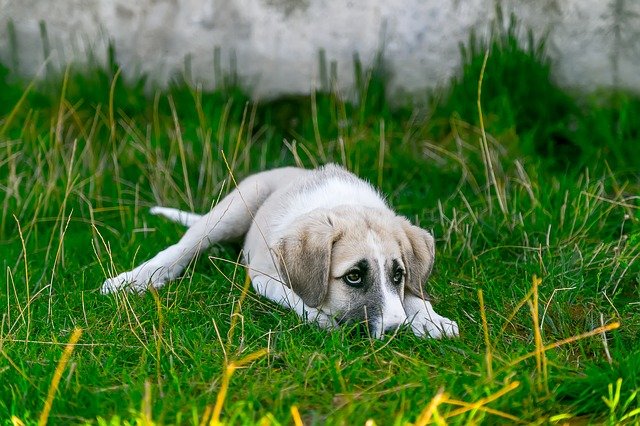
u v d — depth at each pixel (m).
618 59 9.13
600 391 4.86
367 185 7.08
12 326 5.74
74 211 8.12
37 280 6.78
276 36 9.48
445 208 7.88
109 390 4.93
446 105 9.17
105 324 5.93
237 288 6.48
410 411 4.63
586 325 6.02
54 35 9.58
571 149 8.85
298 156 8.67
